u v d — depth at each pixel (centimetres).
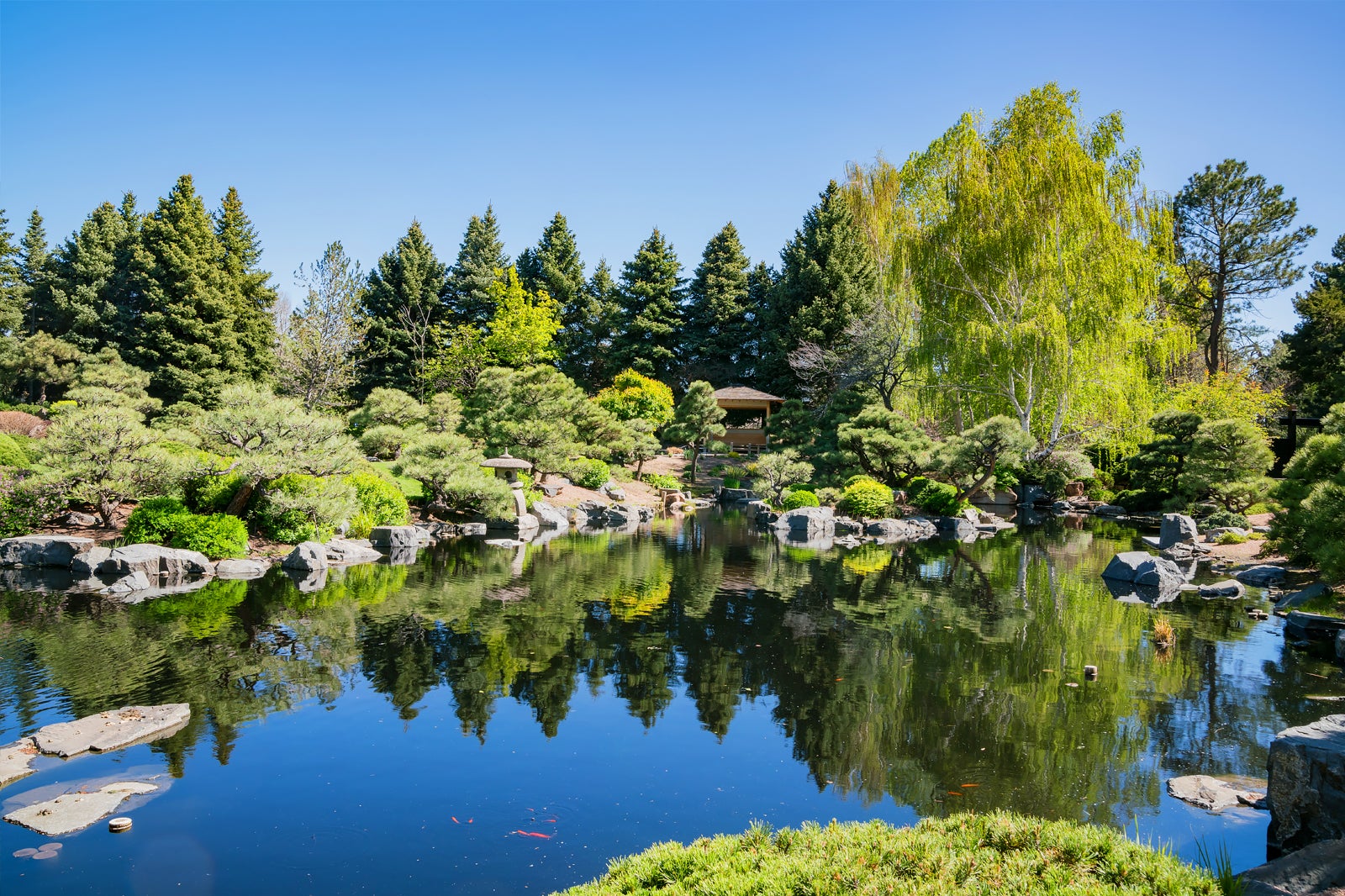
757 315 6312
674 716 903
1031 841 506
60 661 1035
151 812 648
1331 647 1209
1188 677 1057
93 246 4622
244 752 771
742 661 1127
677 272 6309
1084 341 3036
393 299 5241
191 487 1914
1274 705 944
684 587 1669
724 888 462
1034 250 3070
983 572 1908
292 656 1087
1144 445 3503
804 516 2641
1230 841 616
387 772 739
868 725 880
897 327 4006
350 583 1606
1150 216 3166
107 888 536
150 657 1062
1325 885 458
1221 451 2736
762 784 730
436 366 4806
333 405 3975
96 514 1969
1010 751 810
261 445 1834
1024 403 3288
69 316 4547
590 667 1086
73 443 1766
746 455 4975
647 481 4000
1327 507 1402
